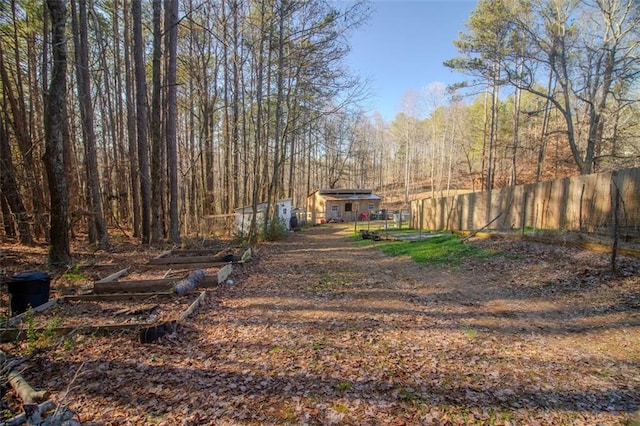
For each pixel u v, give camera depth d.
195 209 19.36
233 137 19.58
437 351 3.99
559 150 28.27
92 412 2.92
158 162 12.30
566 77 15.91
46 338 4.09
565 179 8.82
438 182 43.16
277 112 15.02
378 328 4.79
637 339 3.88
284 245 14.38
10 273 7.55
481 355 3.84
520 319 4.86
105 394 3.19
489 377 3.37
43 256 9.59
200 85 16.80
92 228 11.98
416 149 50.62
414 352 3.99
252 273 8.59
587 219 8.05
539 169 22.89
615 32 15.00
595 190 7.84
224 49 17.89
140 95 12.13
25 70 14.65
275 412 2.94
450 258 9.42
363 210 33.94
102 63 14.12
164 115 15.50
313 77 14.33
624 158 14.84
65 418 2.61
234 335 4.61
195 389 3.29
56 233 8.11
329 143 29.97
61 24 7.58
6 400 2.99
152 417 2.87
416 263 9.55
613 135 15.41
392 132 53.47
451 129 39.62
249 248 11.96
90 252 10.61
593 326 4.37
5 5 11.85
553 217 9.23
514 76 16.67
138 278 7.63
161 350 4.09
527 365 3.57
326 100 15.53
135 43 11.84
